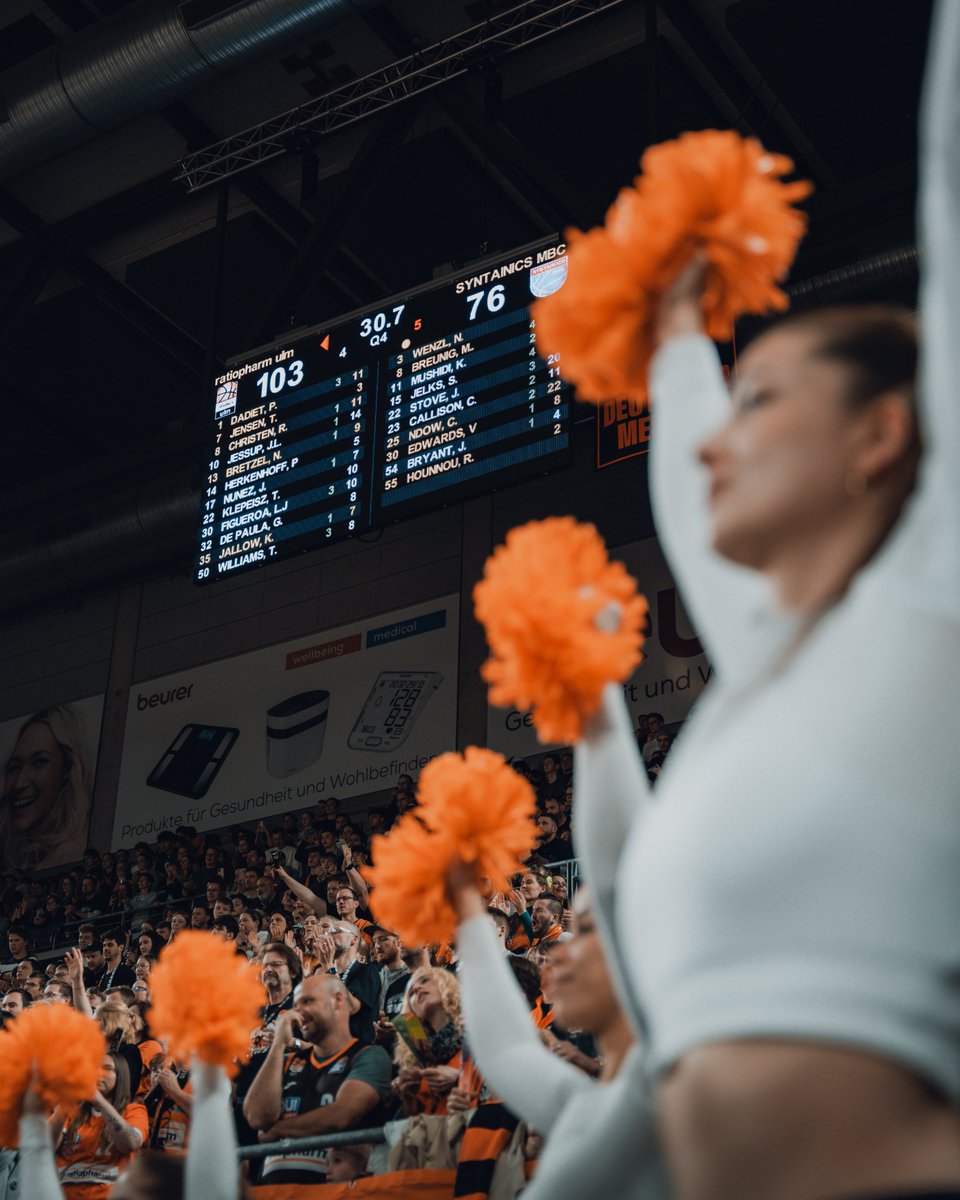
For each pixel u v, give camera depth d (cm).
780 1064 61
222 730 1538
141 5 1166
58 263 1412
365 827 1402
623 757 114
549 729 113
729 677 94
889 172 1109
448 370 968
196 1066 227
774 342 83
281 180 1345
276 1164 448
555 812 1041
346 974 589
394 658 1478
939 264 67
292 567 1591
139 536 1545
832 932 62
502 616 111
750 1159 61
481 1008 166
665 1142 68
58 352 1570
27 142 1228
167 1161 263
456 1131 417
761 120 1234
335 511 976
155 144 1318
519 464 916
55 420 1655
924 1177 58
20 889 1441
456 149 1287
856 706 65
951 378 66
